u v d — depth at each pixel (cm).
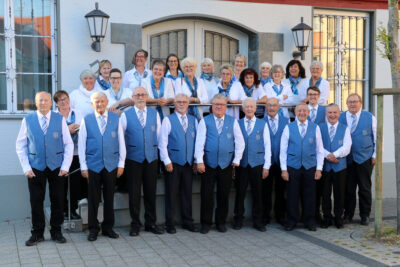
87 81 612
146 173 576
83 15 716
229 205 666
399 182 580
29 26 712
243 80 666
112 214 562
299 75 702
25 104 717
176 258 494
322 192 634
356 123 644
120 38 734
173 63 644
